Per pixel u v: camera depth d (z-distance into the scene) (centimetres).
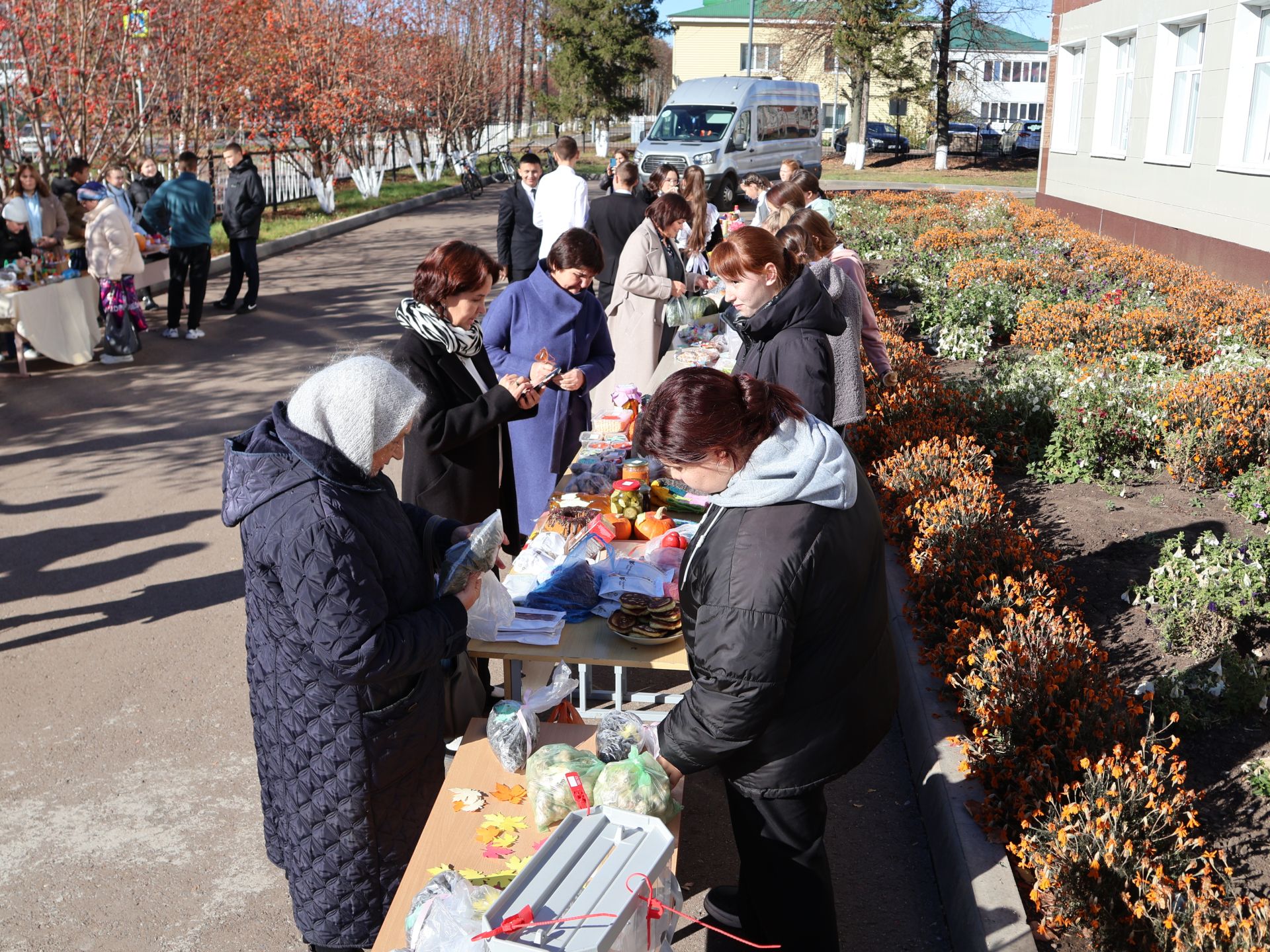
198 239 1112
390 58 2738
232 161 1258
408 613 259
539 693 287
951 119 5681
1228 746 398
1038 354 924
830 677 239
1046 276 1175
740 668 224
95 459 780
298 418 240
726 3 5159
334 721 257
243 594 566
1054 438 701
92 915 334
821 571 227
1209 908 287
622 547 393
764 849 256
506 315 495
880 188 3250
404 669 251
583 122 4819
